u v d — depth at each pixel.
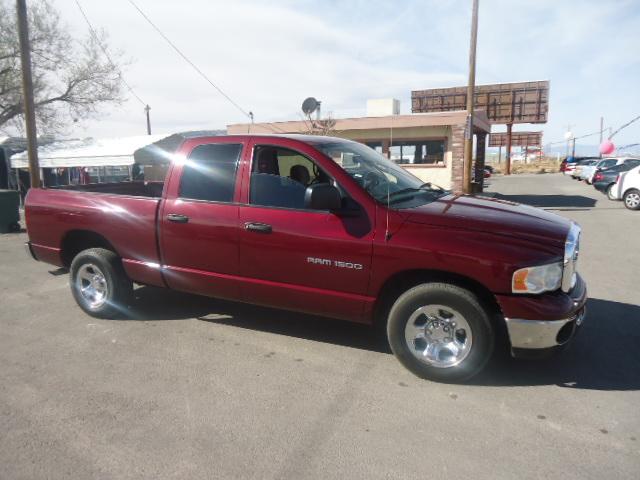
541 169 50.75
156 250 4.80
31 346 4.55
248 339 4.68
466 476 2.69
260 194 4.28
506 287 3.43
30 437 3.09
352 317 4.02
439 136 17.16
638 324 5.01
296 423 3.23
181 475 2.71
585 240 10.04
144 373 3.97
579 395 3.57
